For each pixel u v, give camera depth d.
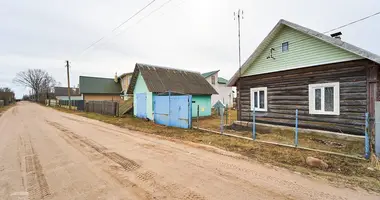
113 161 4.71
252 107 10.74
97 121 13.48
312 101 8.06
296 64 8.62
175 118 10.69
